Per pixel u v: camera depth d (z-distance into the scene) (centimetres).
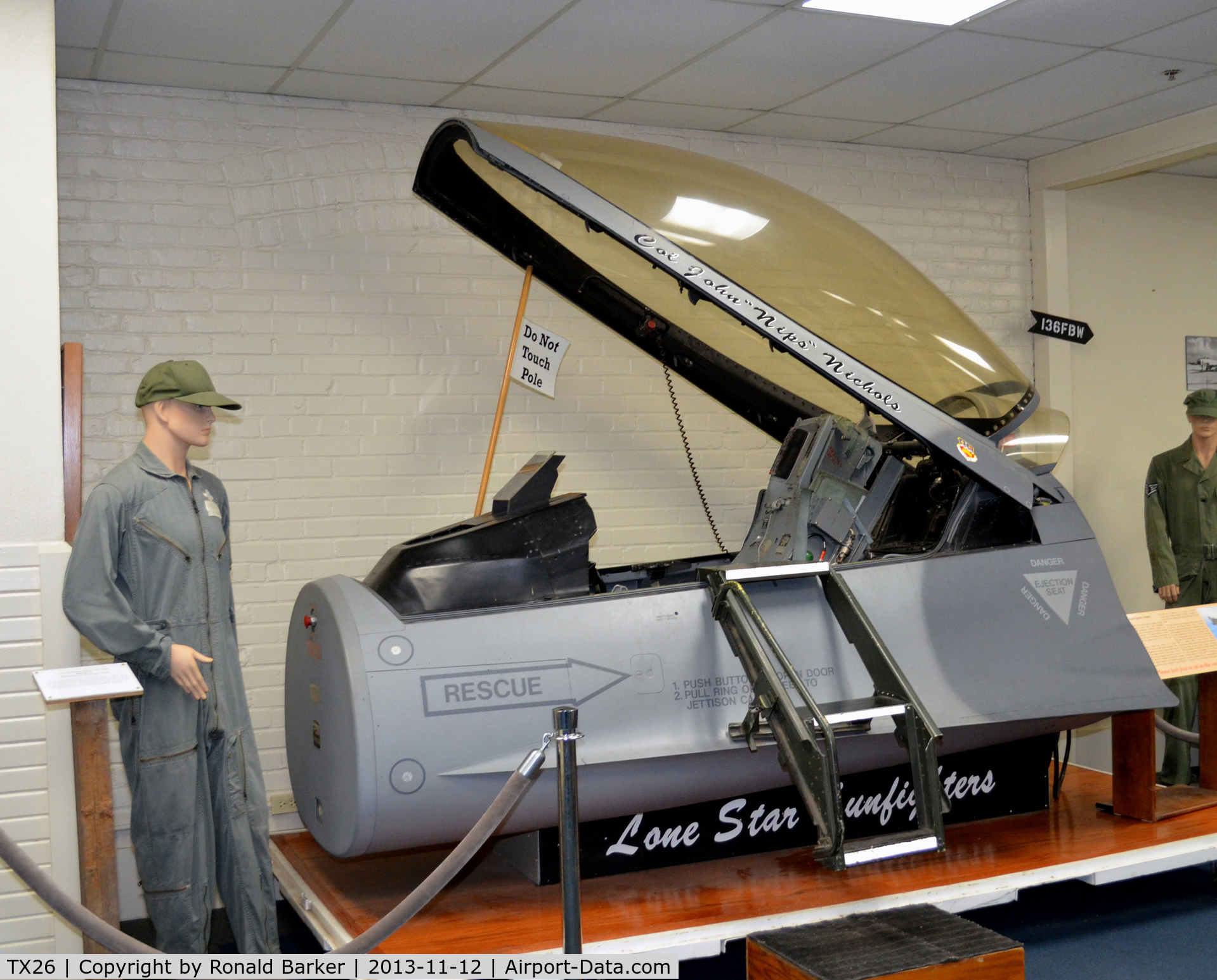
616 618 275
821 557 311
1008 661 303
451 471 416
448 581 275
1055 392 523
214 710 257
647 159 298
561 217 342
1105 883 310
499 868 310
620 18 329
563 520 294
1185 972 281
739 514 469
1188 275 562
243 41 336
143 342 371
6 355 269
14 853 193
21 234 270
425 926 265
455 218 343
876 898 272
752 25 338
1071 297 530
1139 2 329
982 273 517
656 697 272
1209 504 461
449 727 255
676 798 281
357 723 251
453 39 341
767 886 283
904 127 460
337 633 261
